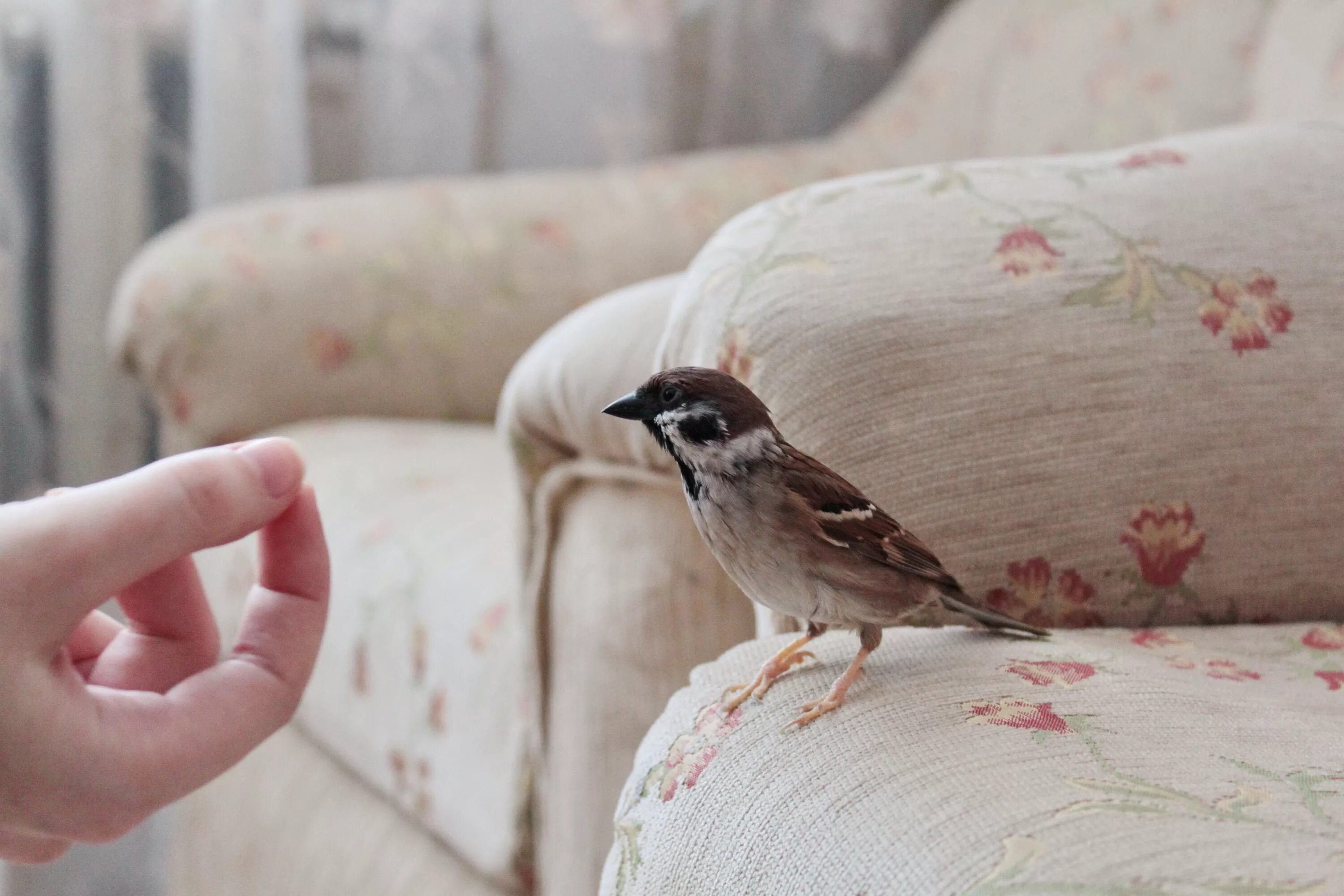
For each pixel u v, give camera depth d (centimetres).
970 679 52
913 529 56
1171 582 58
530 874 71
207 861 93
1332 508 58
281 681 52
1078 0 112
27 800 47
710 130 142
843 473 56
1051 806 47
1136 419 57
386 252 102
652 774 53
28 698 47
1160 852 45
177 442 97
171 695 50
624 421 64
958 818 47
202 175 117
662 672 65
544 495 68
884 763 49
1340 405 58
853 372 57
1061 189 61
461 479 86
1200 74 99
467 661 73
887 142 123
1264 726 51
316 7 126
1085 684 52
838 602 54
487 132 132
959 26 125
